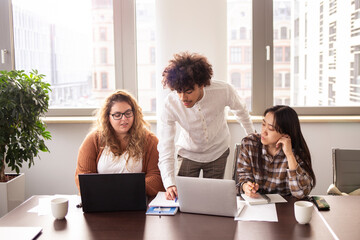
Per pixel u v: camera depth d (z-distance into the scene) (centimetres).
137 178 189
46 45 393
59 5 389
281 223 174
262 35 378
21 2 388
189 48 345
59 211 181
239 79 388
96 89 397
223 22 348
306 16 375
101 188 190
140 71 394
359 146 365
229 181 179
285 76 382
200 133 245
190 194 186
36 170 382
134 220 180
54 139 378
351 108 379
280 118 212
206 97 232
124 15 384
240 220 178
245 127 267
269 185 222
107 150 232
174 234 164
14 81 311
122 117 229
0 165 317
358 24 371
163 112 237
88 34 391
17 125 319
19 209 197
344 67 378
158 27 348
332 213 184
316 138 366
